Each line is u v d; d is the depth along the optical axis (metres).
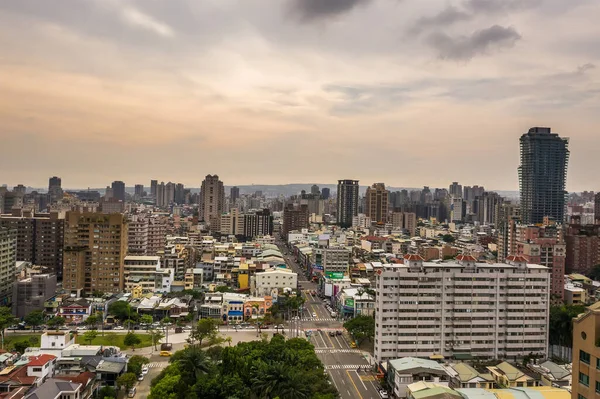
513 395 182.00
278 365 190.50
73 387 177.12
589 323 93.75
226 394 182.12
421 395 180.75
